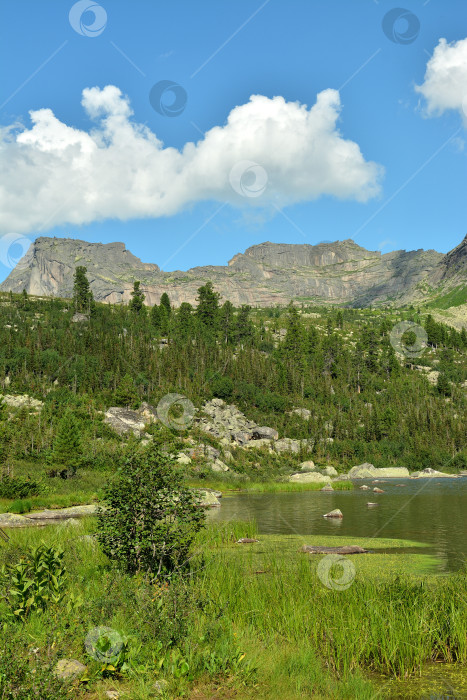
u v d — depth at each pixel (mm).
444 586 11031
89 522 19547
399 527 25297
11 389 110375
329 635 8633
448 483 73938
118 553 11266
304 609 9680
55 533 17625
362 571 13883
